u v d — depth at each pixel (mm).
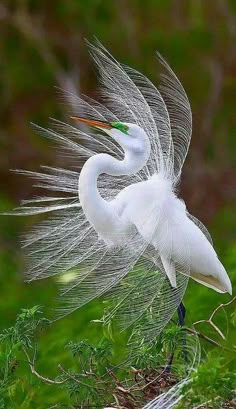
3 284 18734
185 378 8617
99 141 10359
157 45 25219
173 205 10117
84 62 25312
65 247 10102
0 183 24766
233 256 14102
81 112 10391
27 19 25203
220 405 8234
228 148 24359
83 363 9125
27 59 25609
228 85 25125
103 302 9750
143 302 9633
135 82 10203
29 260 10125
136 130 9719
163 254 9992
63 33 25656
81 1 25734
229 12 25484
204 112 24672
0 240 20453
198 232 10273
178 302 9875
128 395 8883
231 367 8984
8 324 16797
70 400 9727
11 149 24859
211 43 25328
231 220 21766
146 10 25922
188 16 25844
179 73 25047
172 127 10141
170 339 9094
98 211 9711
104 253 9969
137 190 10047
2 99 25516
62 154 12367
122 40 25266
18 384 9641
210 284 10609
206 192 23547
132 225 9938
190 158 23906
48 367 12039
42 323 9273
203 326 11617
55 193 11883
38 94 25484
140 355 9055
